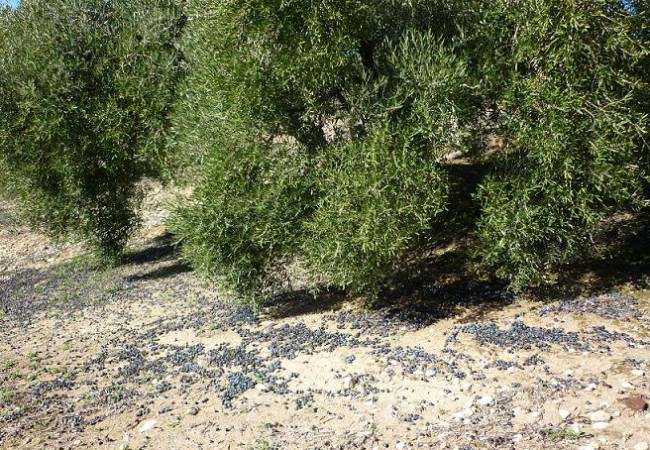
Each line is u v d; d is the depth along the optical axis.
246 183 9.66
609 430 5.57
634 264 10.00
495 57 8.90
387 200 8.42
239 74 9.11
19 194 15.82
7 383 9.45
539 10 8.02
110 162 14.45
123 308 13.35
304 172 9.44
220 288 10.79
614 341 7.64
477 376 7.27
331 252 8.77
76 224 16.00
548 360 7.37
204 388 8.19
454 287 10.73
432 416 6.55
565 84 8.36
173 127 12.13
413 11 10.15
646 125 8.14
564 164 8.06
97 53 14.08
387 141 8.53
